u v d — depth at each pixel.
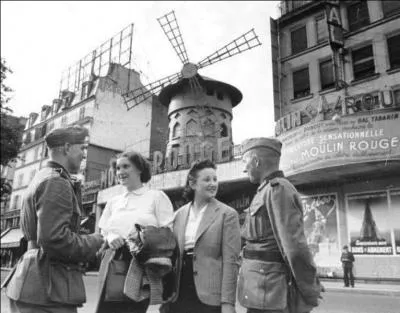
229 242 2.73
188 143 20.81
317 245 9.90
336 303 5.62
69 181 2.27
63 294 2.09
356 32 12.81
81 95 31.30
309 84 14.98
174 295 2.73
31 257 2.12
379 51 11.51
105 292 2.64
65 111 31.98
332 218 9.54
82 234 2.35
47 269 2.09
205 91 21.77
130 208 2.87
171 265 2.58
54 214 2.05
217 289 2.66
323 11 15.56
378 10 12.80
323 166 9.42
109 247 2.75
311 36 15.64
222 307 2.56
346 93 12.49
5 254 30.23
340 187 9.53
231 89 22.64
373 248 6.79
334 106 11.33
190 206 3.07
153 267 2.55
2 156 19.53
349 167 8.84
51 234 2.00
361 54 12.59
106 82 30.33
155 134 31.84
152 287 2.56
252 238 2.40
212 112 21.55
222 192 17.64
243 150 2.59
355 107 10.73
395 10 11.38
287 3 17.70
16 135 19.70
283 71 15.87
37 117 36.69
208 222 2.82
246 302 2.27
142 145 30.61
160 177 19.23
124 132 30.02
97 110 29.20
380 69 11.27
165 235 2.61
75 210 2.27
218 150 17.27
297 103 14.82
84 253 2.16
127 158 2.95
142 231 2.55
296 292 2.22
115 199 3.04
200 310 2.69
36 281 2.06
